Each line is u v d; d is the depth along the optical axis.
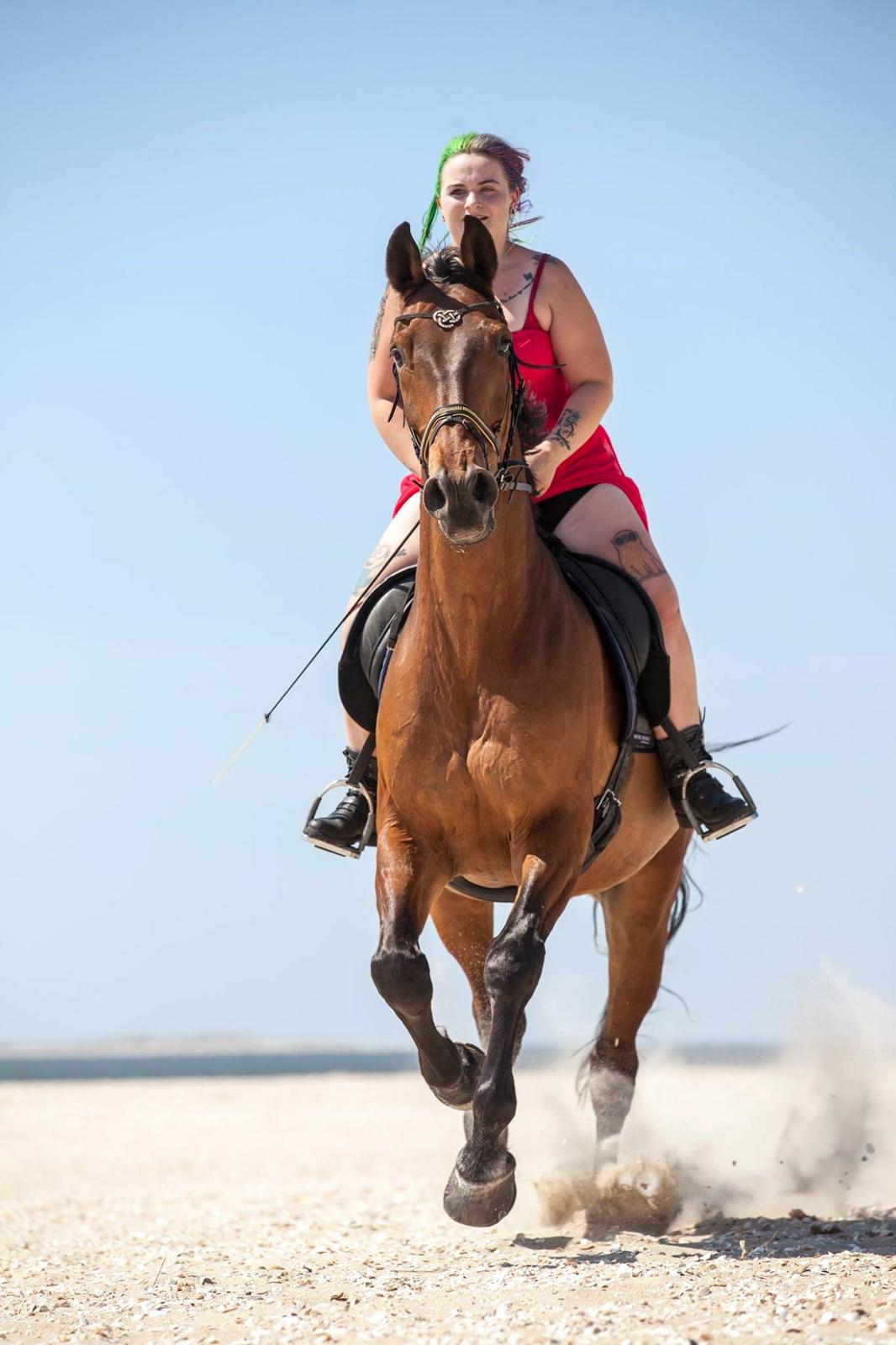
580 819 9.02
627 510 11.03
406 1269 9.39
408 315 8.73
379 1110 33.62
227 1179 19.48
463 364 8.45
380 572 10.68
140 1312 8.24
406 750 9.09
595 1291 7.76
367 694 10.47
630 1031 11.86
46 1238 12.77
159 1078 91.06
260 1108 35.66
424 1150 22.95
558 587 9.46
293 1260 10.14
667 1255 8.95
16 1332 7.86
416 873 9.05
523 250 11.01
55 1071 126.88
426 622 9.07
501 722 8.84
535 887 8.62
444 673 8.98
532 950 8.43
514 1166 8.66
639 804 10.56
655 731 10.65
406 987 8.62
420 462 8.73
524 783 8.84
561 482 11.01
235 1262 10.20
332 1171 20.03
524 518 9.13
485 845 9.20
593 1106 11.73
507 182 11.19
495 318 8.76
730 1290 7.59
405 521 10.83
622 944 11.81
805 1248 8.95
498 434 8.70
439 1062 9.07
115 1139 26.83
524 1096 17.39
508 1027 8.41
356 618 10.41
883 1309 6.89
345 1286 8.68
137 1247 11.52
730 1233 9.99
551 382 10.95
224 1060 182.25
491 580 8.80
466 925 10.97
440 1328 7.20
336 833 10.76
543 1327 6.98
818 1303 7.09
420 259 9.12
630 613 10.15
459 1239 10.98
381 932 8.88
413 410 8.64
